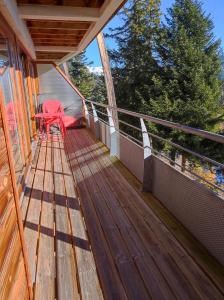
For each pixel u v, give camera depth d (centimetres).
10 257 117
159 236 240
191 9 1591
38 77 776
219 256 203
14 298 118
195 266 201
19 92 379
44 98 788
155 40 1706
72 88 804
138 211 287
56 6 323
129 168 415
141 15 1794
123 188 349
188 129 209
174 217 271
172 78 1582
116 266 202
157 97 1605
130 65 1894
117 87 1883
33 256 202
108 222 266
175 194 265
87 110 822
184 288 182
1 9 233
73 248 214
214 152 1488
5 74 293
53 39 521
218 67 1589
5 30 295
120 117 1755
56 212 265
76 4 323
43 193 308
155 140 1527
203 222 220
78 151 550
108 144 550
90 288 176
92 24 392
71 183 338
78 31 456
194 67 1520
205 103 1505
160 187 302
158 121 264
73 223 246
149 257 212
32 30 445
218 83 1576
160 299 173
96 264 204
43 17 328
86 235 231
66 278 183
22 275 138
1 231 106
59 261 198
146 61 1738
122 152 449
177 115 1520
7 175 123
